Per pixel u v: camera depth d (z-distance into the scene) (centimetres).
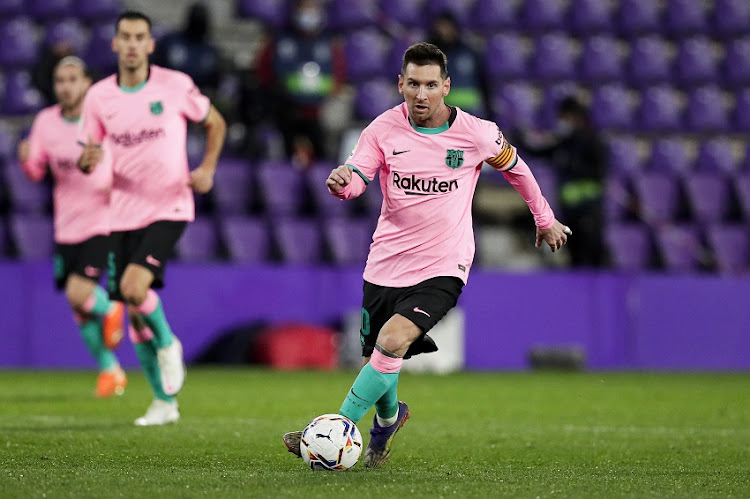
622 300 5434
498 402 3547
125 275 2622
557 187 5741
